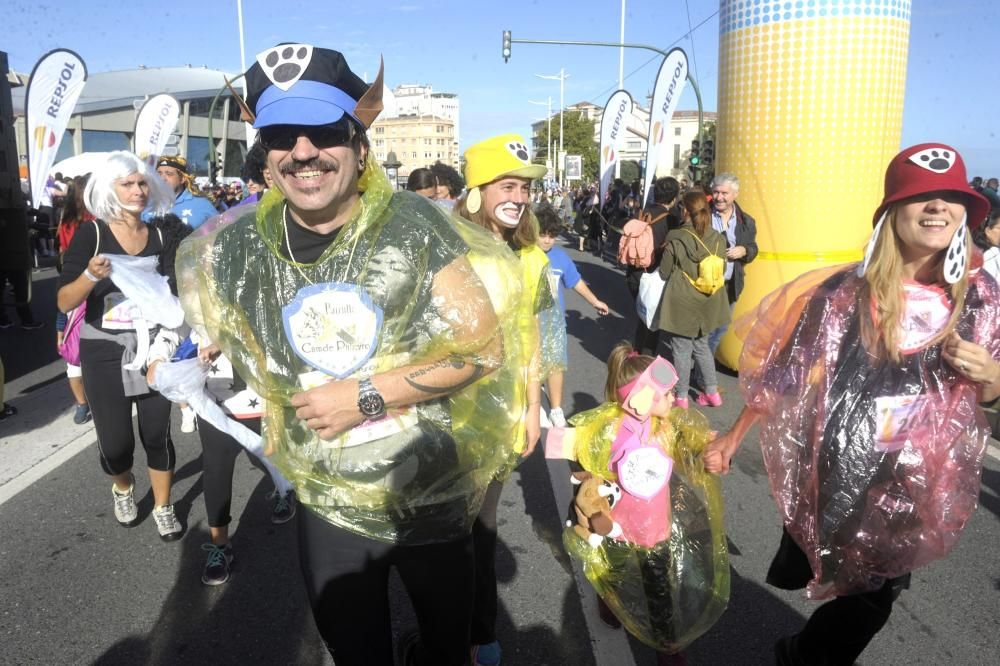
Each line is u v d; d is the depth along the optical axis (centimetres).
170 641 287
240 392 304
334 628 185
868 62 579
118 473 355
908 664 271
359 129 169
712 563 272
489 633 260
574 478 285
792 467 210
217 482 318
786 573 232
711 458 259
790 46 582
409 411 175
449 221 182
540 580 330
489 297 174
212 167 2045
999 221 515
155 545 359
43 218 1530
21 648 281
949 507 201
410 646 220
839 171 594
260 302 173
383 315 169
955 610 303
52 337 875
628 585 271
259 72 165
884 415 199
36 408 584
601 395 626
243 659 277
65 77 1111
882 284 198
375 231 170
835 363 204
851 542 203
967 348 189
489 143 266
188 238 189
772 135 603
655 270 598
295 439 181
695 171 1555
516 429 206
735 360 664
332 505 181
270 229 174
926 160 187
